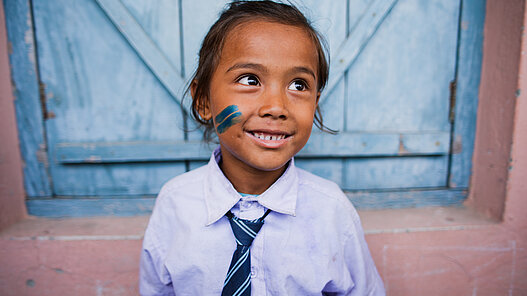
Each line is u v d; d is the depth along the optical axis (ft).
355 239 2.62
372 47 3.77
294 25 2.10
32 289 3.43
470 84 3.85
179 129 3.76
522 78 3.34
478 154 3.89
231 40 2.06
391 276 3.60
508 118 3.47
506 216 3.57
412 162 4.00
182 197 2.61
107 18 3.54
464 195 4.04
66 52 3.56
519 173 3.49
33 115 3.61
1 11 3.41
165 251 2.65
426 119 3.93
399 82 3.85
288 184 2.48
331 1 3.66
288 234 2.45
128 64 3.63
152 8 3.56
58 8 3.48
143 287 2.77
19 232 3.44
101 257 3.42
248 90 2.02
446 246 3.59
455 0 3.73
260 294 2.40
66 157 3.68
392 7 3.71
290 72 2.00
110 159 3.70
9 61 3.49
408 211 3.94
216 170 2.49
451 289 3.66
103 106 3.68
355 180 3.99
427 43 3.79
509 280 3.67
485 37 3.75
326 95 3.76
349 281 2.57
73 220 3.73
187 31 3.61
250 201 2.48
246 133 2.06
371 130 3.91
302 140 2.14
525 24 3.26
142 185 3.85
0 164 3.47
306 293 2.44
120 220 3.75
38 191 3.74
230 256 2.42
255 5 2.22
